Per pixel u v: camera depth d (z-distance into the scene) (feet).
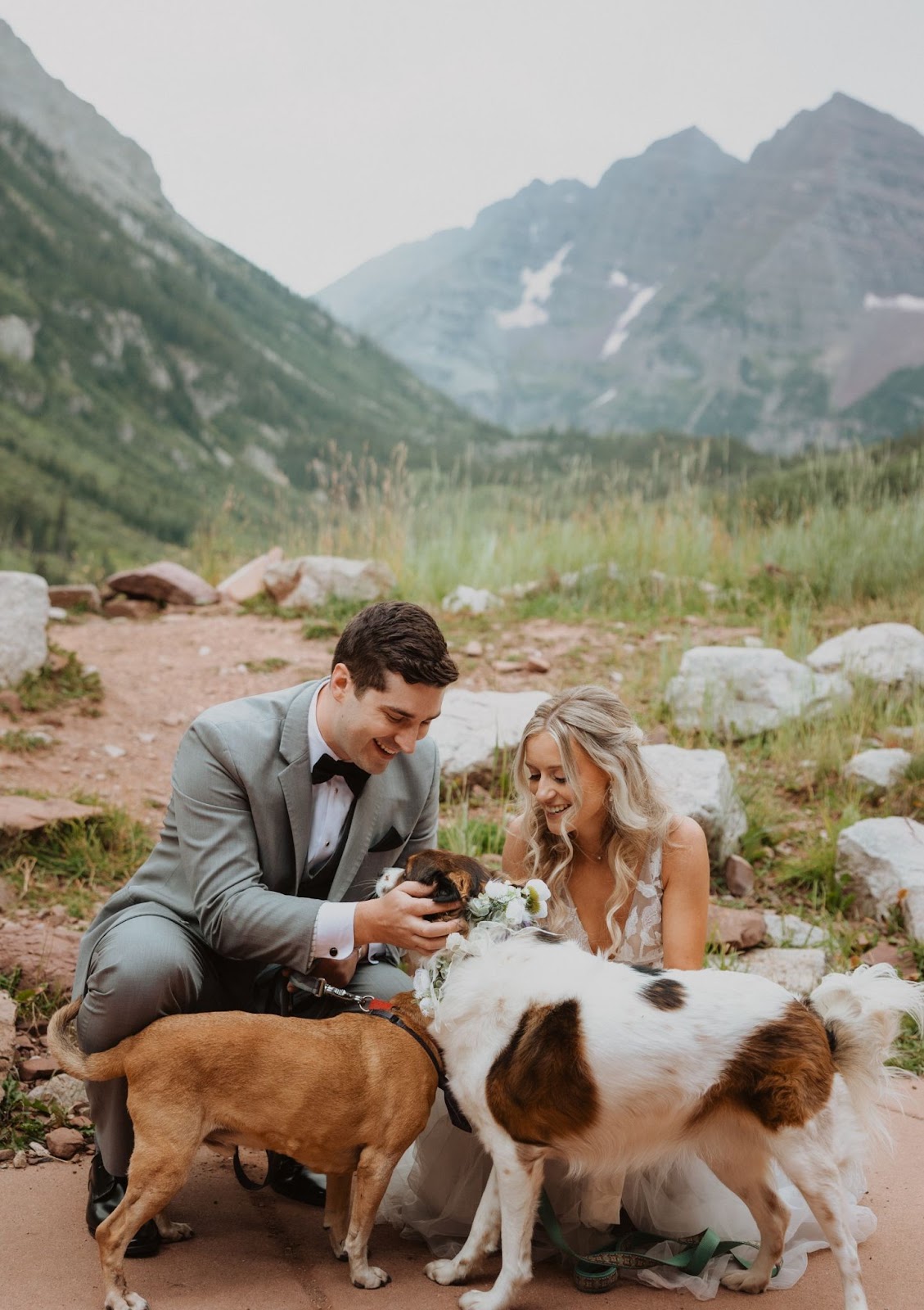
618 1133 9.20
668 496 41.27
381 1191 9.57
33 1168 11.26
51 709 24.64
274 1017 9.52
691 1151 9.55
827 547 36.01
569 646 30.19
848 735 23.88
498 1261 10.33
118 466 472.44
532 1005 9.32
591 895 11.53
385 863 11.44
